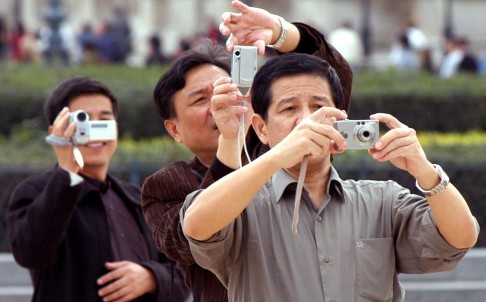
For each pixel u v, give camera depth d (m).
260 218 7.52
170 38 60.97
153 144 19.75
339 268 7.43
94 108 10.86
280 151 6.99
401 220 7.59
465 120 25.11
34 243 10.00
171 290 10.27
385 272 7.50
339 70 8.87
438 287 15.81
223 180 7.09
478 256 16.22
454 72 36.31
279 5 62.19
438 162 17.70
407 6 61.31
